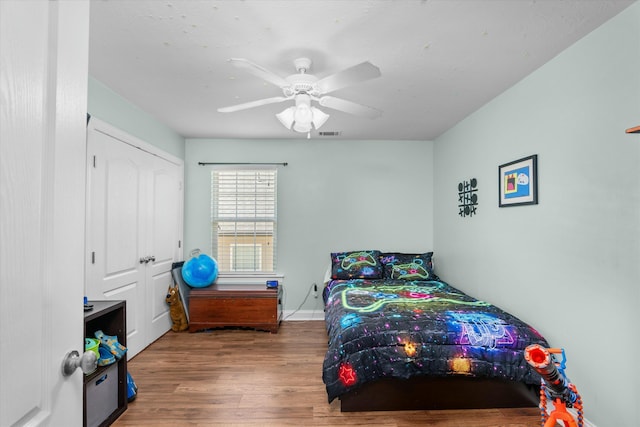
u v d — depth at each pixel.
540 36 2.00
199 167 4.46
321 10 1.75
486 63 2.34
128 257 3.11
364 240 4.50
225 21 1.85
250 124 3.81
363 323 2.33
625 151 1.76
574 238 2.08
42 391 0.70
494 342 2.21
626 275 1.75
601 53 1.89
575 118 2.08
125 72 2.49
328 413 2.23
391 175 4.53
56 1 0.73
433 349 2.19
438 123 3.77
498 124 2.93
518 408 2.27
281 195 4.49
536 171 2.42
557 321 2.23
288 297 4.46
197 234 4.45
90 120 2.56
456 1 1.68
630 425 1.73
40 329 0.69
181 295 3.98
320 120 2.36
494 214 2.99
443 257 4.17
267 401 2.37
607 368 1.86
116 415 2.14
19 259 0.63
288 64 2.34
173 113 3.43
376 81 2.64
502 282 2.87
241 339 3.66
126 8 1.73
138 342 3.27
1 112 0.58
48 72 0.71
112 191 2.87
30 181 0.66
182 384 2.62
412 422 2.13
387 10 1.75
